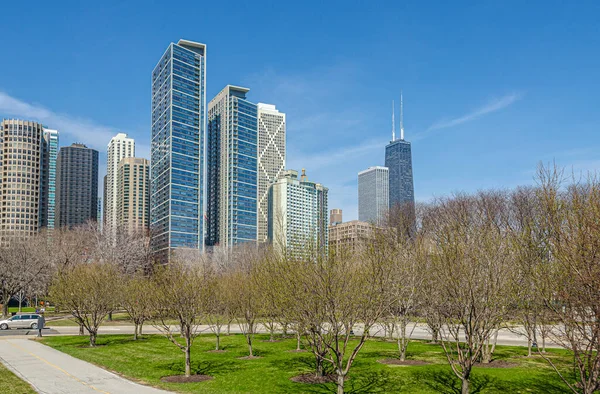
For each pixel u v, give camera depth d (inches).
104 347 1529.3
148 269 3063.5
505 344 1535.4
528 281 828.6
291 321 964.6
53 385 922.1
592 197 644.7
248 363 1170.0
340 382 788.6
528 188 1974.7
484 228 1160.2
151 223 7185.0
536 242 900.6
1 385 917.2
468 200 2047.2
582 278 558.9
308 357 1243.2
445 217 1688.0
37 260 2896.2
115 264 2591.0
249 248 3361.2
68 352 1401.3
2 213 6584.6
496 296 821.2
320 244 908.0
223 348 1482.5
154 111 7406.5
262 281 1181.7
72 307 1589.6
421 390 858.8
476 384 888.3
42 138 7062.0
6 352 1409.9
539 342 1565.0
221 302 1429.6
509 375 952.3
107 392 862.5
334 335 855.7
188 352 1020.5
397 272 1120.8
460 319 870.4
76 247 3070.9
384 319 1259.2
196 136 7022.6
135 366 1143.6
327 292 794.8
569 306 612.7
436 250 1032.8
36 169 6850.4
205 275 1363.2
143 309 1654.8
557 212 712.4
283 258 998.4
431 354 1262.3
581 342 643.5
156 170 7140.8
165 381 964.0
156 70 7450.8
